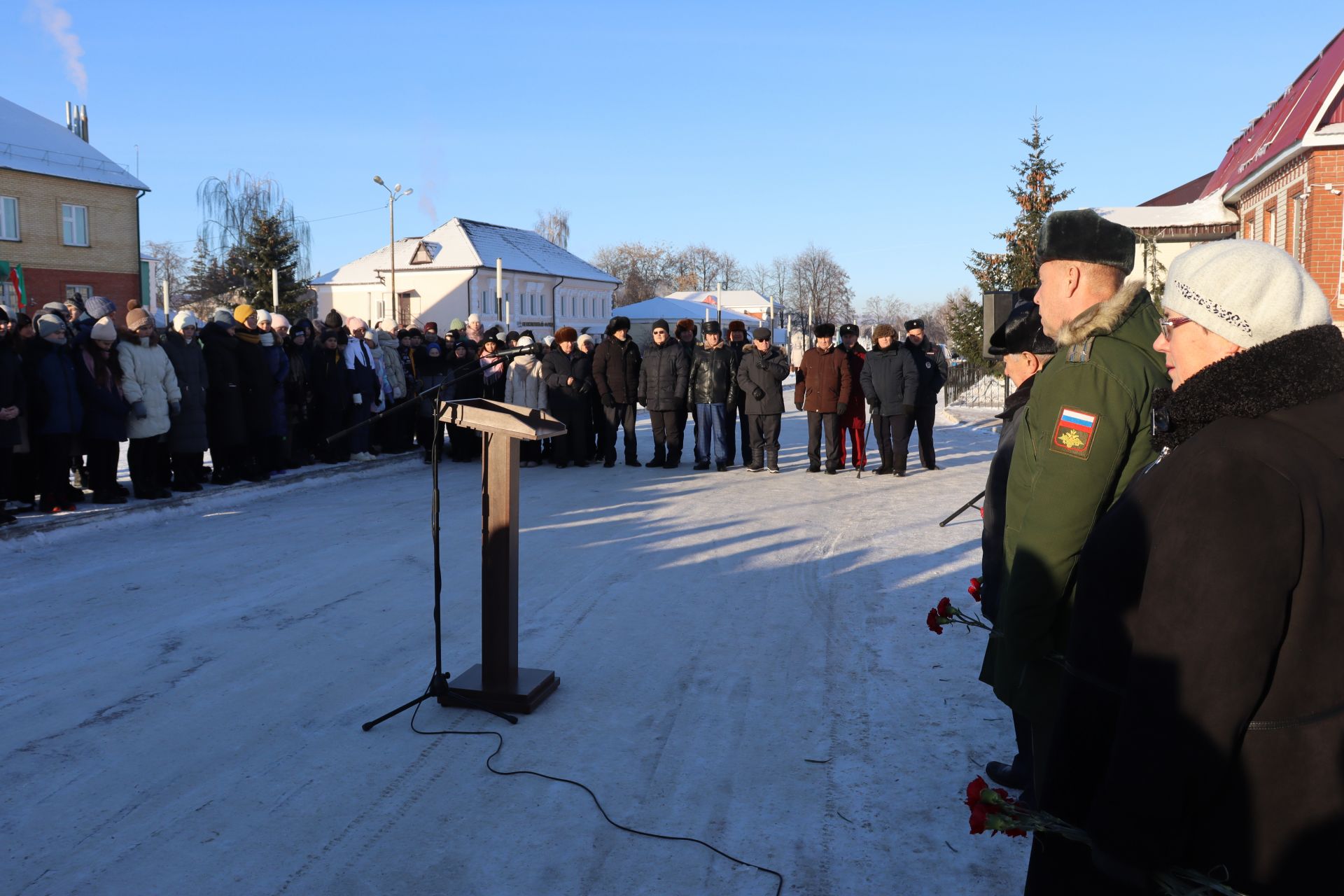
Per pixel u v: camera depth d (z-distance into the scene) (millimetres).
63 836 3098
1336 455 1393
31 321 7949
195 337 9164
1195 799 1364
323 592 6043
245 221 49281
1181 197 27062
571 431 12703
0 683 4441
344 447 11812
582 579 6418
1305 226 14977
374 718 4086
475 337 14242
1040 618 2197
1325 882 1353
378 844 3055
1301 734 1355
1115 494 2180
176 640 5070
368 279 57500
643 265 102812
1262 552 1323
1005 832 1588
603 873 2889
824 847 3031
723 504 9570
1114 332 2250
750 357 12102
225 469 9812
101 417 8117
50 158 32344
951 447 15539
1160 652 1365
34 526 7355
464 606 5742
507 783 3482
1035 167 27719
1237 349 1482
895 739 3844
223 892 2785
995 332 3234
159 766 3609
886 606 5773
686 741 3844
